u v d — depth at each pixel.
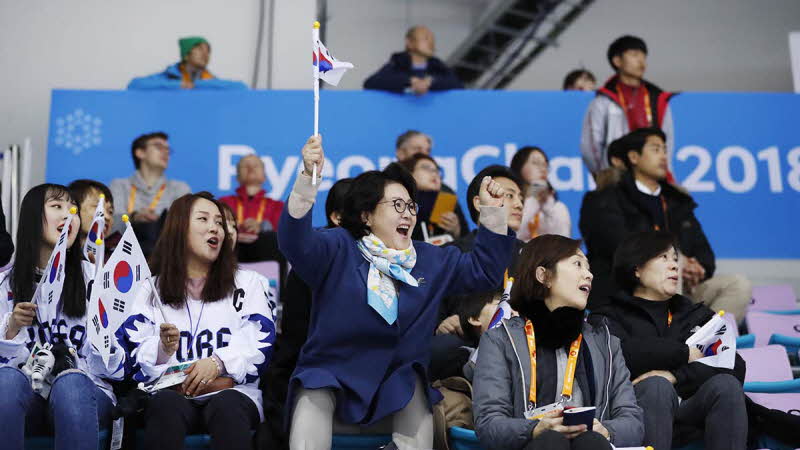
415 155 11.00
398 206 6.74
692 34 21.03
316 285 6.66
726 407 6.75
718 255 14.04
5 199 12.83
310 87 17.05
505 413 6.34
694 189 14.23
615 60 14.55
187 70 14.78
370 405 6.47
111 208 9.56
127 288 6.82
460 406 7.12
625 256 7.97
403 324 6.61
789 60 20.77
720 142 14.34
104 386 6.86
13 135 16.19
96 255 6.77
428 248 6.90
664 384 6.86
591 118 14.28
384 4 21.61
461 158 14.11
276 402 7.04
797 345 8.73
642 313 7.80
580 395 6.56
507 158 14.16
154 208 13.45
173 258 7.33
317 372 6.48
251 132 14.05
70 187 9.38
